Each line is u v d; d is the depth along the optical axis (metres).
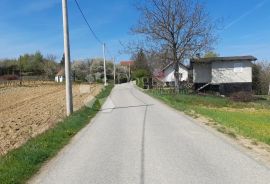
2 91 58.59
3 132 17.16
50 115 23.91
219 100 41.66
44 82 90.12
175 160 9.76
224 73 53.69
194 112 22.53
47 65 122.44
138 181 7.89
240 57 54.03
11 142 14.33
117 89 59.50
